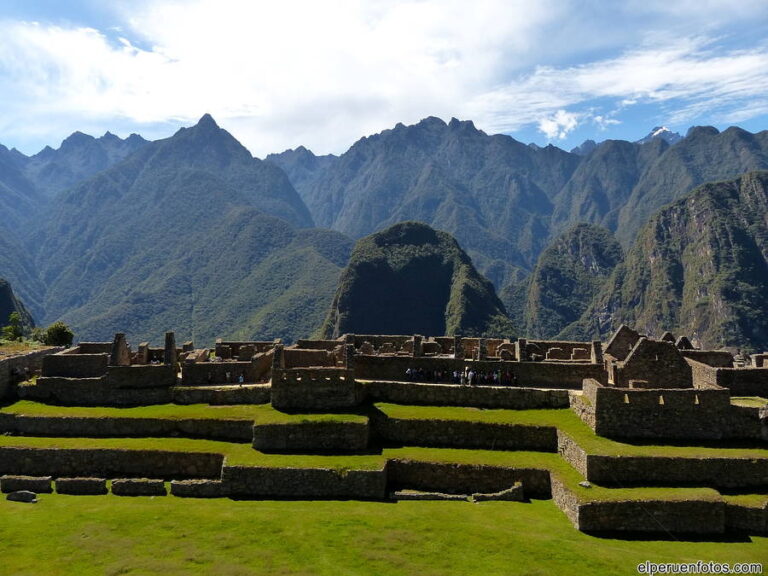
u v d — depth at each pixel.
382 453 39.91
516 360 49.22
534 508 36.03
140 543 31.83
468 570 29.55
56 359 49.75
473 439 41.47
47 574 29.16
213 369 48.94
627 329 52.88
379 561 30.22
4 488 38.53
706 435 39.19
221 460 39.59
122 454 40.22
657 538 32.91
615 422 39.47
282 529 33.12
